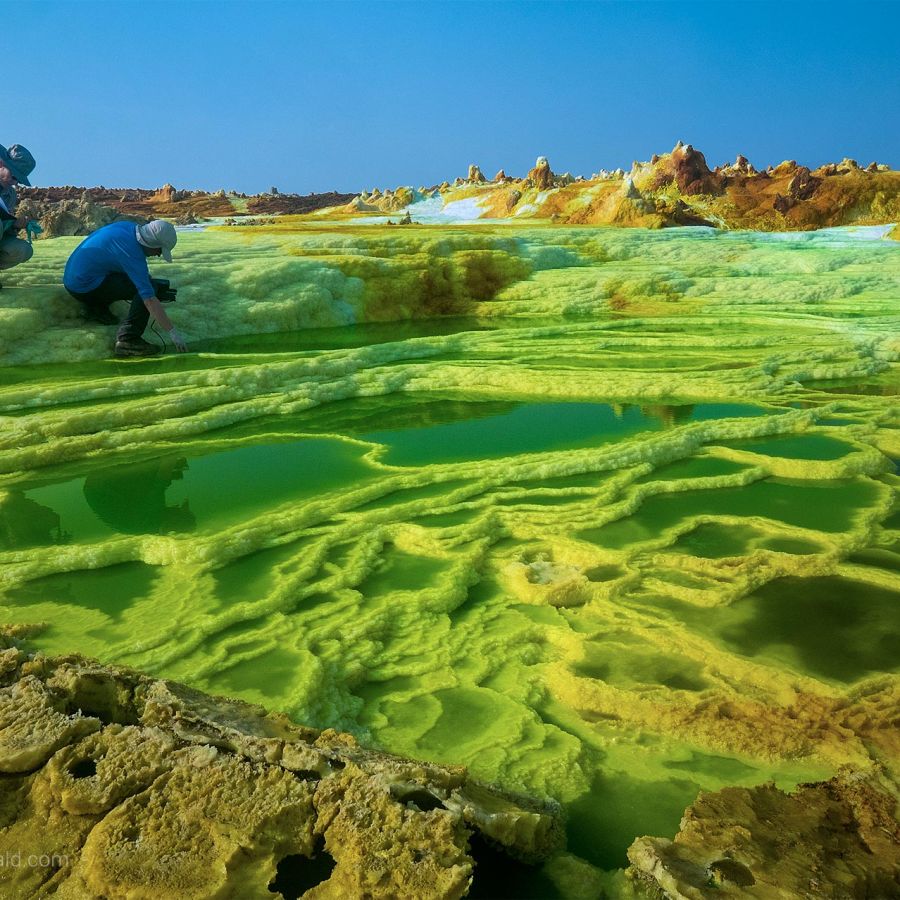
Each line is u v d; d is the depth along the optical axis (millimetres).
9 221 10164
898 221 24188
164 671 3686
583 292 14719
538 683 3715
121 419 7414
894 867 2463
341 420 7930
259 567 4801
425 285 14430
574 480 6203
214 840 2324
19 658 3164
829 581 4637
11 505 5773
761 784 2990
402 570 4773
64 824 2441
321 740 2824
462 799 2506
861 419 7785
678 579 4629
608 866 2648
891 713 3428
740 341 10906
